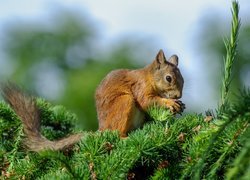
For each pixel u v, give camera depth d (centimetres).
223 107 874
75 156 887
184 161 817
